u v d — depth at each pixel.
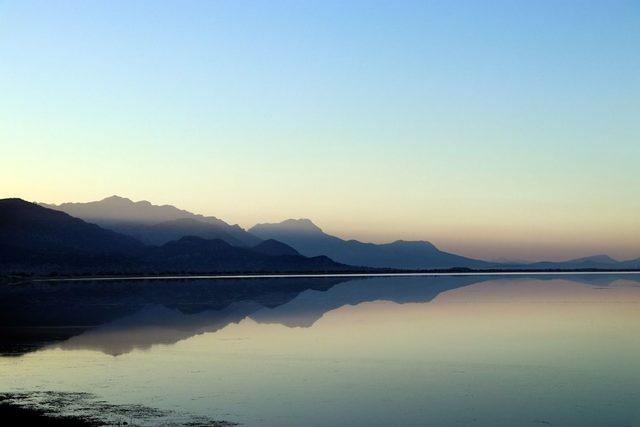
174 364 32.81
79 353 36.31
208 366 32.25
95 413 22.95
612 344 39.22
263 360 33.97
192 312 63.31
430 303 73.81
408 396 25.72
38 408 23.69
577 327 48.00
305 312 62.62
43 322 53.59
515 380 28.72
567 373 30.30
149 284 134.50
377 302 76.38
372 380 28.73
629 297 82.56
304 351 36.94
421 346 38.69
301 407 24.05
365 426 21.72
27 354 36.00
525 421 22.33
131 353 36.38
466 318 55.28
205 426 21.47
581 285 126.44
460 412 23.42
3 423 21.69
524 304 71.00
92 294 95.69
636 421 22.33
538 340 41.03
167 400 24.97
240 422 21.98
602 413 23.28
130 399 25.11
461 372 30.59
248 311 64.25
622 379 28.92
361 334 44.56
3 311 64.69
